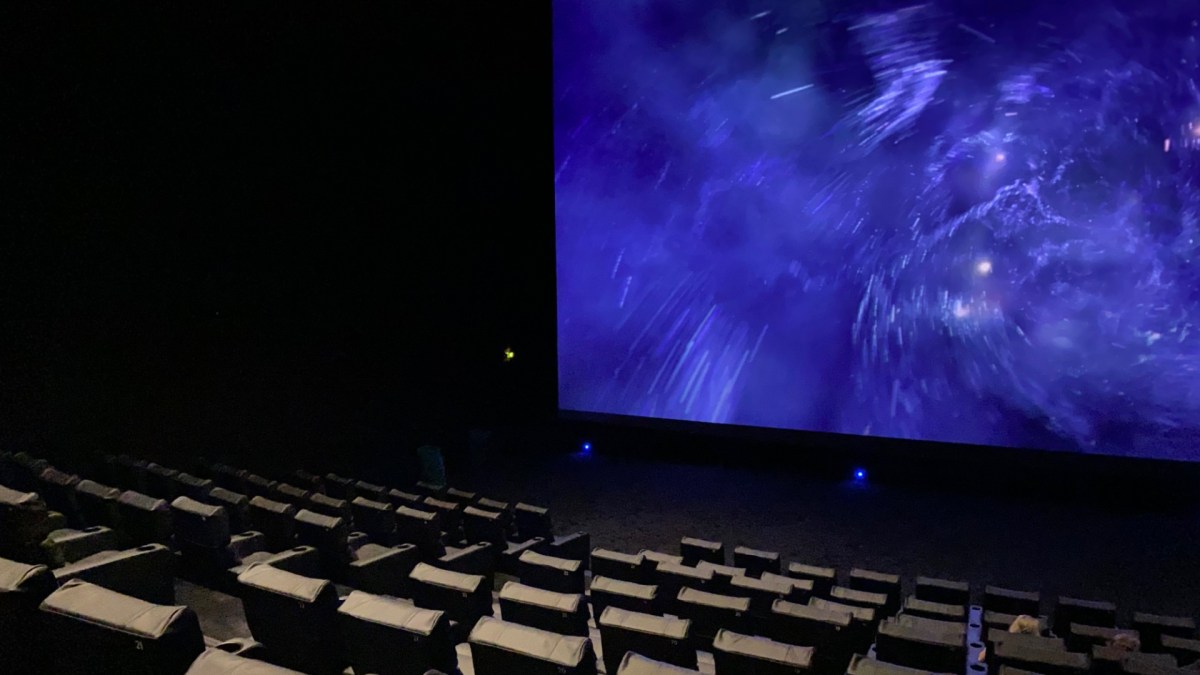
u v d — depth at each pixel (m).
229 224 11.77
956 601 6.58
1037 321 10.16
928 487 10.97
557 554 7.82
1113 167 9.57
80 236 10.44
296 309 12.51
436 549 6.55
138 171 10.85
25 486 6.52
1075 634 5.43
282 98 11.89
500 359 13.38
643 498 10.83
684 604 5.04
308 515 5.95
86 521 6.05
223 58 11.28
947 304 10.57
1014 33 9.82
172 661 2.92
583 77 11.98
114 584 4.26
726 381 11.84
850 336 11.12
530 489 11.23
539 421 13.17
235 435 11.85
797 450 11.71
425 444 13.04
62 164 10.17
